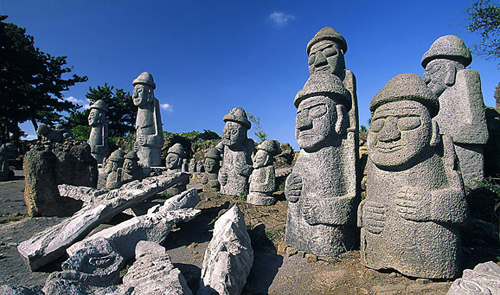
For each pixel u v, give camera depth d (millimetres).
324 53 5977
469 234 4211
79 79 26219
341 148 4211
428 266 2984
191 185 12242
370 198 3459
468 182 5594
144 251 3844
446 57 6035
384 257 3244
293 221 4324
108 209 5125
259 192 7035
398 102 3211
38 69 24000
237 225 4004
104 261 3334
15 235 5754
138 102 13742
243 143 8383
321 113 4055
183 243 5090
